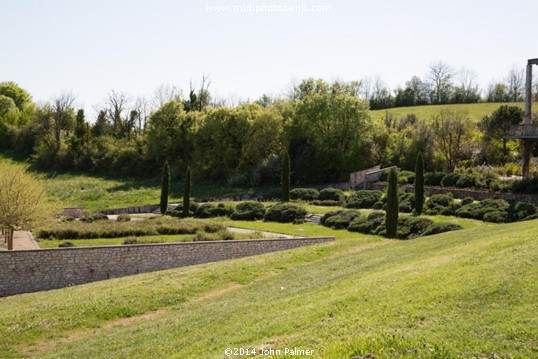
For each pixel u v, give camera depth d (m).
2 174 28.20
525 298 9.66
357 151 56.62
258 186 57.66
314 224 38.12
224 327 11.91
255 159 61.41
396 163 55.59
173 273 20.30
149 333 12.75
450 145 52.88
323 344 9.08
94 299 16.53
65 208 44.25
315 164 56.31
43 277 21.81
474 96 101.50
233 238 30.84
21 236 32.78
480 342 8.09
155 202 51.75
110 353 11.53
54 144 76.88
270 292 15.83
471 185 40.53
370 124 58.28
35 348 13.10
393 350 8.05
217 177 63.00
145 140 72.94
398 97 104.44
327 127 60.69
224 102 90.81
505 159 51.19
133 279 19.80
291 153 60.22
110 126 83.31
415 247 20.20
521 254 12.66
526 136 36.22
